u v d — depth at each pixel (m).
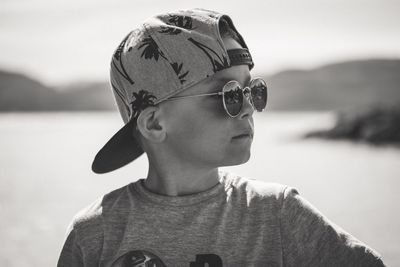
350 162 14.08
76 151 18.48
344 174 11.84
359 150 17.12
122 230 1.96
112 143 2.10
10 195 9.73
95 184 10.69
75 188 10.35
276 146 18.97
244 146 1.88
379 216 7.57
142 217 1.94
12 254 6.04
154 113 1.93
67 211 8.34
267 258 1.82
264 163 13.94
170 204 1.92
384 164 13.59
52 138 24.31
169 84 1.87
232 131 1.87
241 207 1.90
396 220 7.28
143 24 1.97
